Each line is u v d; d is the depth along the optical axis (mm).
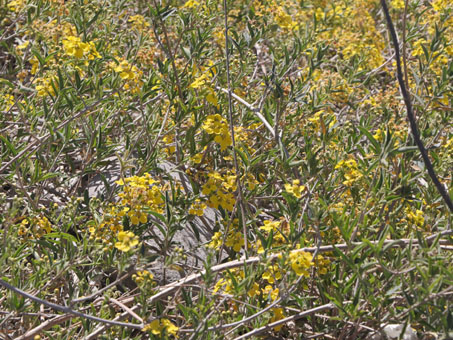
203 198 3098
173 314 2750
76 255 2576
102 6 4141
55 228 2844
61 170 3719
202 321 2260
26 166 3070
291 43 4977
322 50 3773
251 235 3057
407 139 2883
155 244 3238
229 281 2492
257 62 5090
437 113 3748
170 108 3428
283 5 5223
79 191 3635
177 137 3453
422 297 2266
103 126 3307
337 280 2619
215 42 4789
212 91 3055
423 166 2760
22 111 3412
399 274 2357
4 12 3744
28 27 3740
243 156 2969
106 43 4258
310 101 3801
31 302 2523
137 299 2447
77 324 2551
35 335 2436
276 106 3492
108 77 3225
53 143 3223
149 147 3215
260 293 2584
